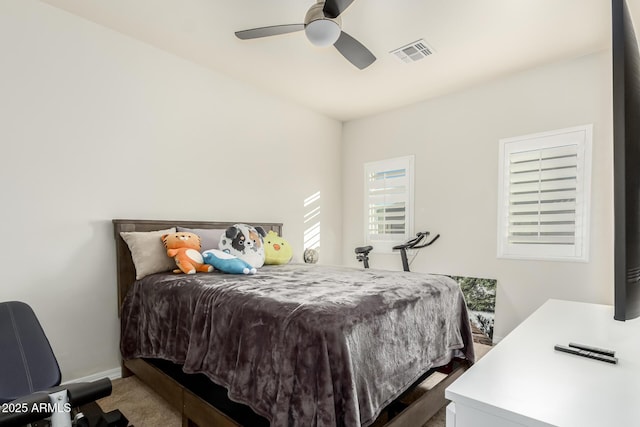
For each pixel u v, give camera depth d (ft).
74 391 3.14
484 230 11.08
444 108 12.07
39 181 7.14
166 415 6.41
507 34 8.27
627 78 2.85
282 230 12.47
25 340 4.74
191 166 9.76
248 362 4.75
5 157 6.75
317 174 14.01
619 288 2.94
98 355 7.91
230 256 8.04
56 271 7.34
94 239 7.88
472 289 11.16
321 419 3.92
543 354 3.26
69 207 7.53
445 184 12.00
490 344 10.52
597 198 9.11
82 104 7.74
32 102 7.08
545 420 2.13
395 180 13.41
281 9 7.43
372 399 4.55
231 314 5.22
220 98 10.50
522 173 10.34
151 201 8.89
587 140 9.25
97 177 7.95
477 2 7.09
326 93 12.00
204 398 5.61
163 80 9.16
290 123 12.81
